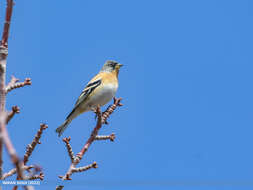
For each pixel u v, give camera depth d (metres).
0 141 4.56
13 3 8.66
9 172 9.17
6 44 8.48
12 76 9.99
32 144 9.93
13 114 8.49
